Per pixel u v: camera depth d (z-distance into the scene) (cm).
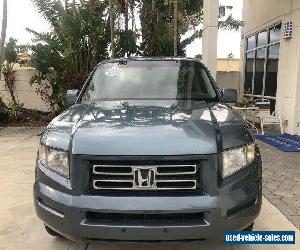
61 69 1138
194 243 252
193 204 245
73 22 1109
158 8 1531
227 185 255
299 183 511
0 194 473
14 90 1267
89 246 331
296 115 895
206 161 250
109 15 1238
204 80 408
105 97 383
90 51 1145
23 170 587
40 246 333
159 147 249
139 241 249
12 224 380
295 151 706
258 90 1238
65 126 293
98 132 269
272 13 1074
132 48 1377
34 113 1205
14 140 852
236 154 267
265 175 548
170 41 1437
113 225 246
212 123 285
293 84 904
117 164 250
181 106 341
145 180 247
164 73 409
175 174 248
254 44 1291
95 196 251
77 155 255
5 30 1168
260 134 905
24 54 1312
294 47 904
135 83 396
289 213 400
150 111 319
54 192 265
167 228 243
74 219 252
